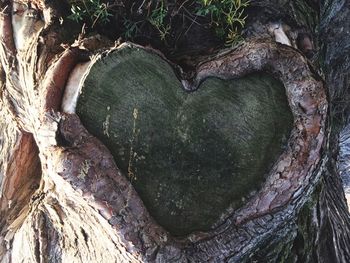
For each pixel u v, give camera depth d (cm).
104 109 104
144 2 119
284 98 108
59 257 133
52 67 108
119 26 121
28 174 157
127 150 104
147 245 102
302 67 107
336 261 135
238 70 108
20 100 135
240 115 107
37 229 136
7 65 130
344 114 174
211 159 107
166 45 120
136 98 105
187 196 106
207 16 120
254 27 121
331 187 150
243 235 106
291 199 107
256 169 107
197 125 107
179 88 107
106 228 103
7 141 153
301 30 125
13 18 129
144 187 104
